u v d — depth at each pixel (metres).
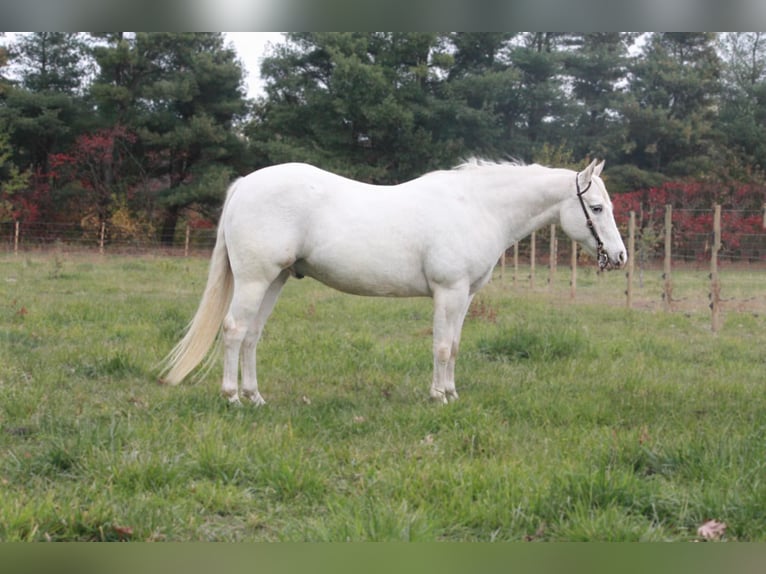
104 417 5.18
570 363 7.52
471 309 11.10
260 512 3.76
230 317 5.66
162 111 32.22
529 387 6.42
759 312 13.03
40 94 31.19
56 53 33.53
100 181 32.22
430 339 8.96
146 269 18.48
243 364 5.87
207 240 31.25
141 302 11.40
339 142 31.08
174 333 8.36
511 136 32.06
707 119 35.12
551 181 6.23
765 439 4.70
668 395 6.34
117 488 3.90
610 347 8.52
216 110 32.41
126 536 3.40
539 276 21.31
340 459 4.52
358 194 5.78
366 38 31.64
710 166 33.09
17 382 5.96
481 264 5.99
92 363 6.73
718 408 5.90
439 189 5.94
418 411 5.45
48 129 31.58
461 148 30.05
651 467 4.38
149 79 32.19
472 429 4.97
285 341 8.34
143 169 32.44
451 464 4.30
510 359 7.92
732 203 30.03
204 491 3.88
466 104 30.47
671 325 11.10
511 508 3.70
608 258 6.23
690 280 19.97
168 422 4.86
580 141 33.22
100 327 9.01
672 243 26.69
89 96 33.50
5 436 4.65
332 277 5.77
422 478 4.05
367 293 5.93
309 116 32.03
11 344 7.55
